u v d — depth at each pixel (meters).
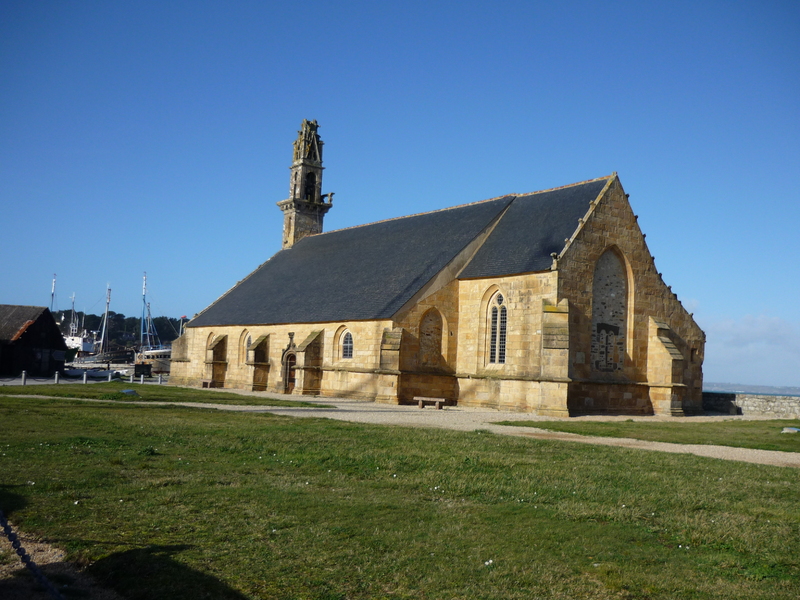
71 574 11.62
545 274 49.34
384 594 11.02
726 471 21.41
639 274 53.12
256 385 67.06
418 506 16.06
